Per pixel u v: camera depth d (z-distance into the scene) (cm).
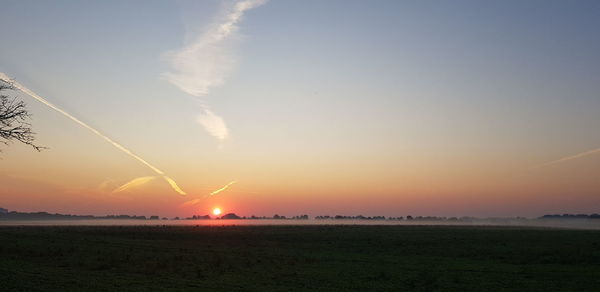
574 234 9531
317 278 2908
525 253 4612
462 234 9262
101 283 2520
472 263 3797
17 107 3806
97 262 3541
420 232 10400
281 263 3747
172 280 2709
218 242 6475
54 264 3369
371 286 2622
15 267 3097
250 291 2402
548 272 3219
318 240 7031
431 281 2808
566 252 4694
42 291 2217
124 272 3014
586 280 2869
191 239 7069
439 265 3647
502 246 5659
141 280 2683
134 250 4828
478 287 2606
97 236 7431
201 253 4603
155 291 2316
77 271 3011
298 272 3189
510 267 3503
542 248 5291
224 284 2611
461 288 2580
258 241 6781
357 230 11562
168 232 9381
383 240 6938
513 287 2614
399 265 3644
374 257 4300
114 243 5838
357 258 4197
